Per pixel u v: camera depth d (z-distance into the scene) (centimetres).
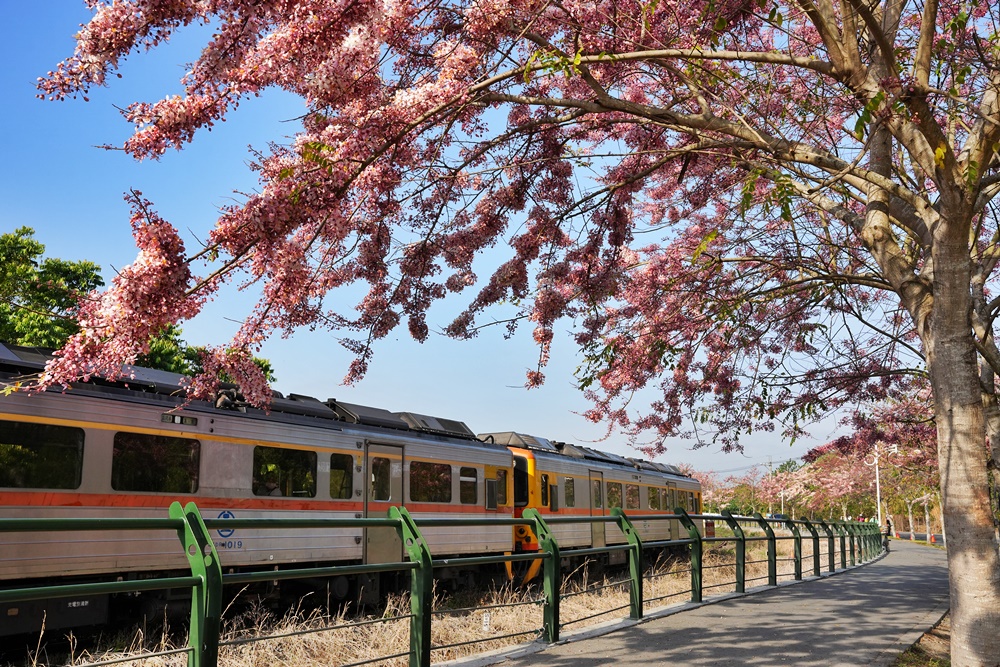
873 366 1252
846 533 2050
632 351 1026
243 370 551
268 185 520
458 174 743
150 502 1052
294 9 488
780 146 658
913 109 506
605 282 906
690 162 900
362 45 529
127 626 1089
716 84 764
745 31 791
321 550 1300
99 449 1003
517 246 873
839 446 1546
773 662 674
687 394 1172
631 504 2447
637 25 700
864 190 691
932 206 591
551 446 2162
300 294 528
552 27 698
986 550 547
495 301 892
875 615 984
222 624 1035
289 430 1272
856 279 802
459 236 841
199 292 496
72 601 975
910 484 3136
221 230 491
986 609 539
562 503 2028
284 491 1248
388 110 568
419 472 1538
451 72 596
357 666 570
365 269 809
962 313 567
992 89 573
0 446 907
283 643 769
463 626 908
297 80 518
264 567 1241
